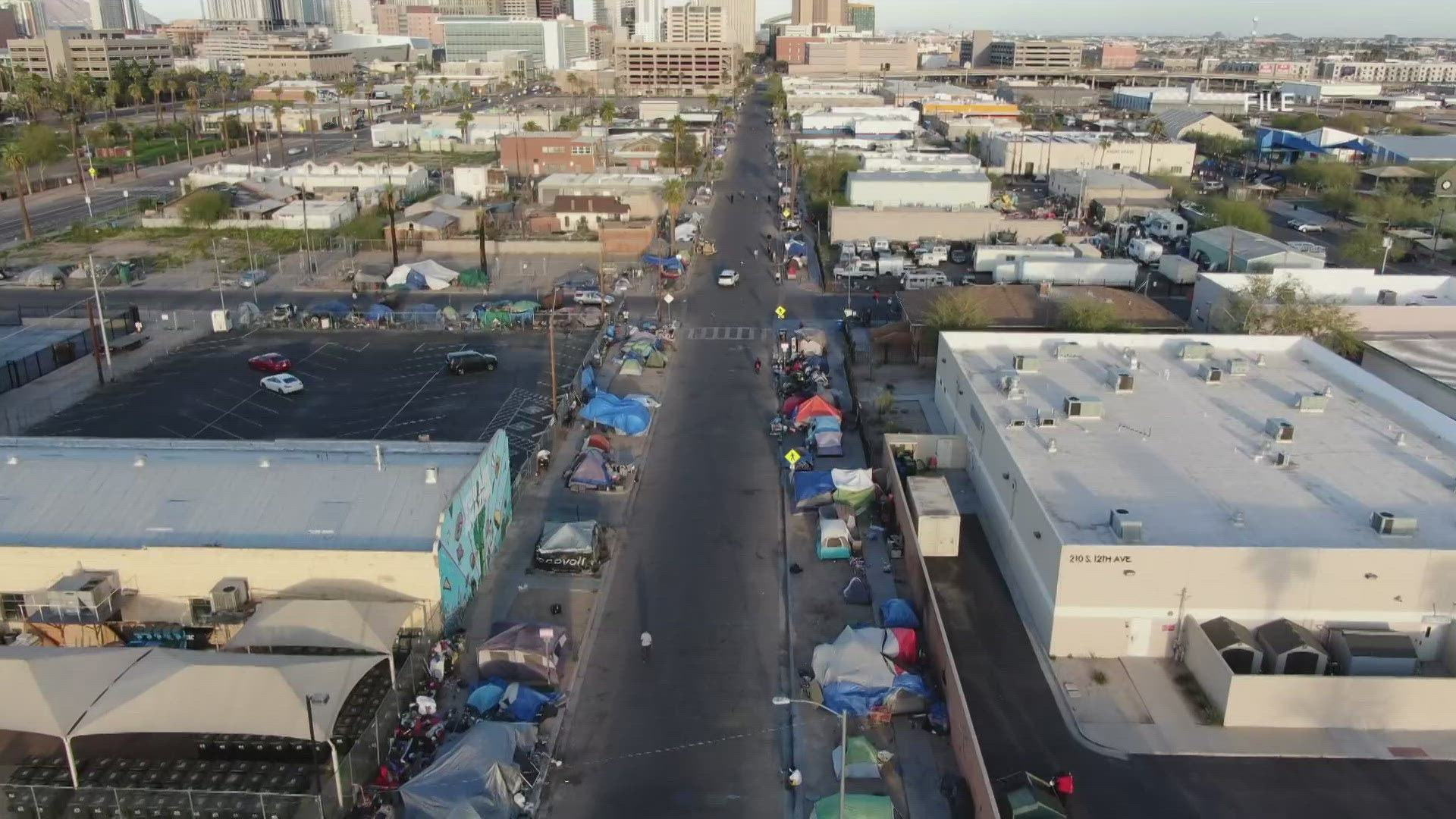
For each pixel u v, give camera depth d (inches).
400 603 1828.2
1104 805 1521.9
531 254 5315.0
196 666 1584.6
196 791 1471.5
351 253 5191.9
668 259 4918.8
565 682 1825.8
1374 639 1763.0
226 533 1930.4
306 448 2247.8
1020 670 1862.7
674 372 3553.2
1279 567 1798.7
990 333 3019.2
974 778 1476.4
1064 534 1883.6
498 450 2298.2
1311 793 1549.0
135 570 1879.9
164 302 4394.7
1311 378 2741.1
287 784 1508.4
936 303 3676.2
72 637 1871.3
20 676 1541.6
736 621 2031.3
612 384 3405.5
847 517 2396.7
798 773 1569.9
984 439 2477.9
